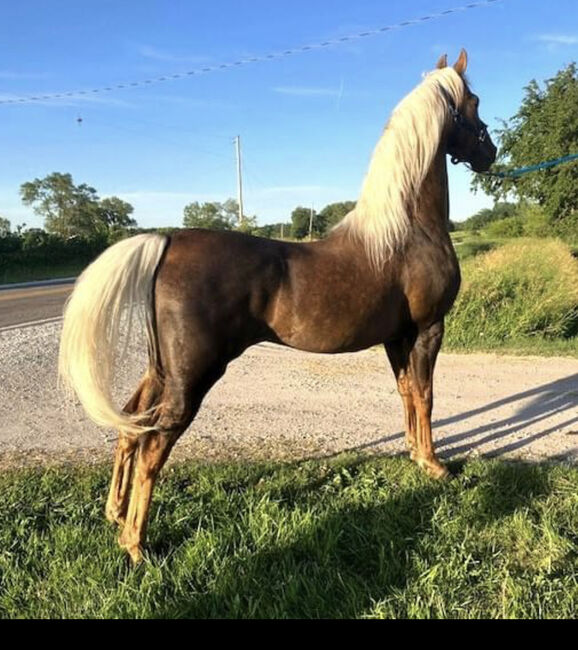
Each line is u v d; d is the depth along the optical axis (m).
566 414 5.27
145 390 3.04
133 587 2.52
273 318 3.01
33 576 2.64
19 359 7.28
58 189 67.69
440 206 3.63
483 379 6.66
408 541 2.89
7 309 12.93
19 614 2.38
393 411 5.39
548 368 7.22
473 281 9.48
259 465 3.94
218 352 2.79
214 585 2.54
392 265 3.31
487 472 3.75
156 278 2.72
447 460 4.11
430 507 3.25
